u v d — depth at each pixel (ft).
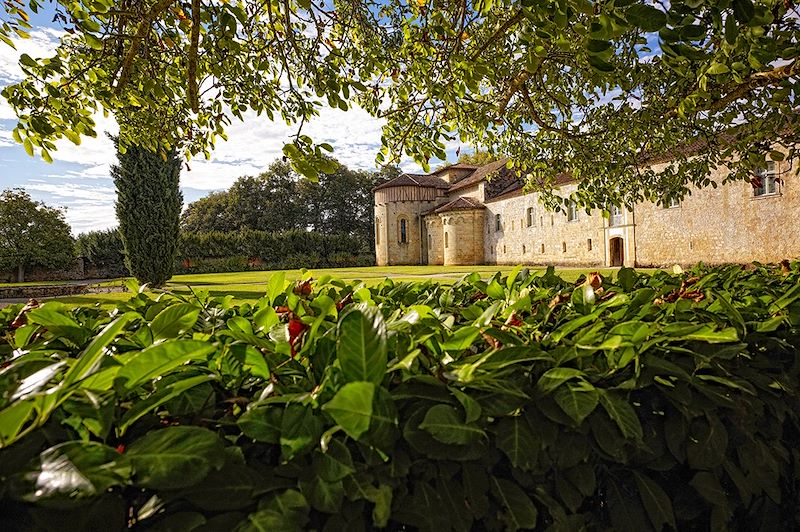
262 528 2.29
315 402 2.81
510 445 3.03
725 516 3.71
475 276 8.38
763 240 71.67
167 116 13.74
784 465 4.66
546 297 6.85
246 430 2.68
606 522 3.66
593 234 104.01
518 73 12.67
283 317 5.47
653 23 5.10
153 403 2.73
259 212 207.72
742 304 5.89
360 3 10.77
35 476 2.06
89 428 2.53
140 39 9.33
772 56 6.67
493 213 141.59
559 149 17.67
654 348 4.07
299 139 7.84
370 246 215.72
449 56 9.72
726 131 16.34
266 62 11.22
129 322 5.35
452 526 2.89
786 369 4.98
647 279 8.65
